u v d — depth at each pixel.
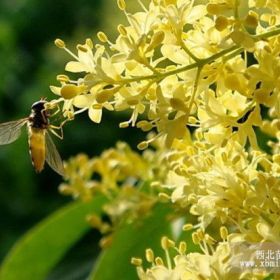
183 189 0.19
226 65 0.18
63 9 0.55
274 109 0.18
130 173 0.25
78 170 0.29
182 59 0.18
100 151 0.47
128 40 0.18
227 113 0.19
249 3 0.18
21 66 0.53
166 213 0.25
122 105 0.18
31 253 0.28
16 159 0.49
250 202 0.19
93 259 0.30
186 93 0.18
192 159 0.19
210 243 0.19
